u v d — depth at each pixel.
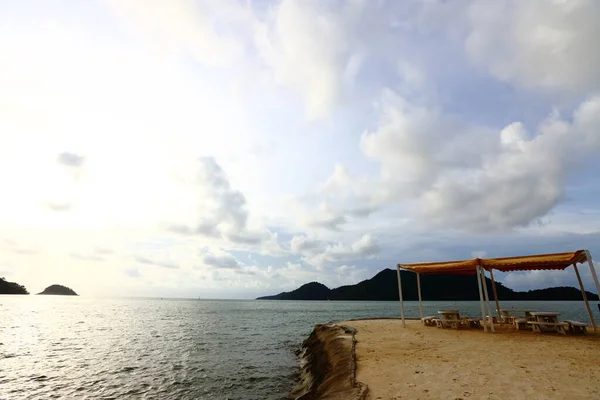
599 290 13.05
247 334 34.03
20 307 89.12
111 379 15.67
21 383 15.05
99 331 36.19
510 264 16.80
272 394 13.33
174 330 37.41
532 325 15.62
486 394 7.08
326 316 64.69
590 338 13.34
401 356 11.17
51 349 24.20
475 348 11.87
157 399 12.74
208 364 18.94
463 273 21.06
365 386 8.18
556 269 17.58
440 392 7.41
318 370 13.75
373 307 110.81
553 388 7.22
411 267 19.61
